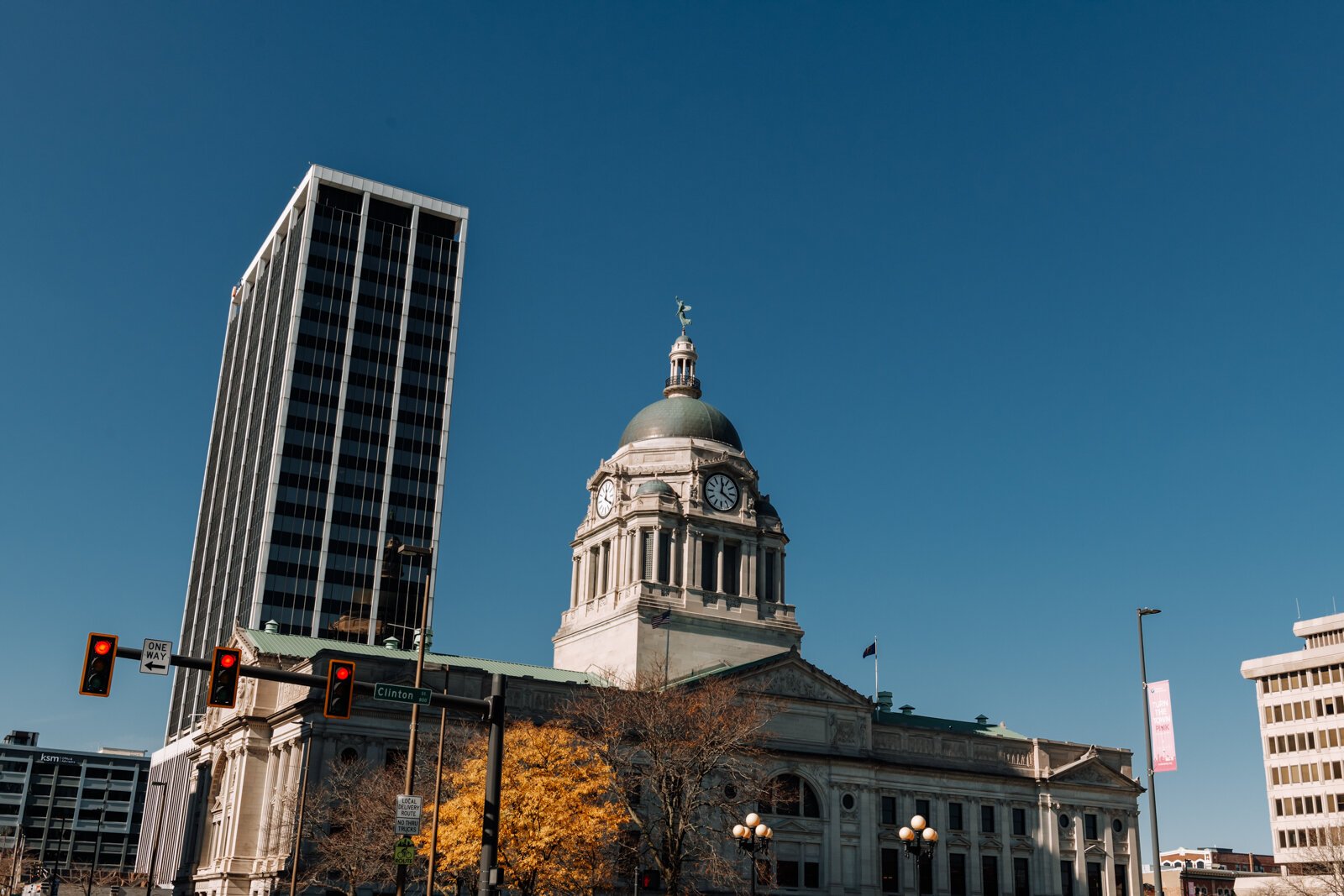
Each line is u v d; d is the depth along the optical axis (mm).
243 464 198875
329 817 90688
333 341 190625
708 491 129500
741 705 105750
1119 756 135125
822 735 116062
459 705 46344
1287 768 176125
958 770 122375
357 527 182500
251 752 106000
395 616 179625
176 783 187125
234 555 191125
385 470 187125
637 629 119438
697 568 125500
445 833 74750
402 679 99000
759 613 127000
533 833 74500
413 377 194375
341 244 196625
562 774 79000
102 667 39031
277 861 94375
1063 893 124500
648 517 125312
